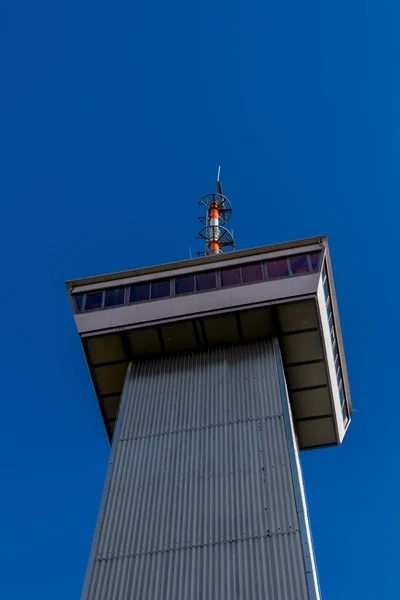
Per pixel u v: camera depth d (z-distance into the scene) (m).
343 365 32.72
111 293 31.16
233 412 26.31
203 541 21.84
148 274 31.59
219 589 20.36
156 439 25.88
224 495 23.20
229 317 29.42
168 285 30.92
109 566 21.72
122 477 24.61
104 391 30.92
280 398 26.44
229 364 28.69
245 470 23.89
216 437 25.42
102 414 31.47
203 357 29.42
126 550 22.11
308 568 20.36
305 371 30.55
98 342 29.95
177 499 23.42
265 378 27.52
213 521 22.42
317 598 19.56
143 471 24.69
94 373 30.61
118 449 25.75
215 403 26.88
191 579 20.81
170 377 28.66
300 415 31.91
